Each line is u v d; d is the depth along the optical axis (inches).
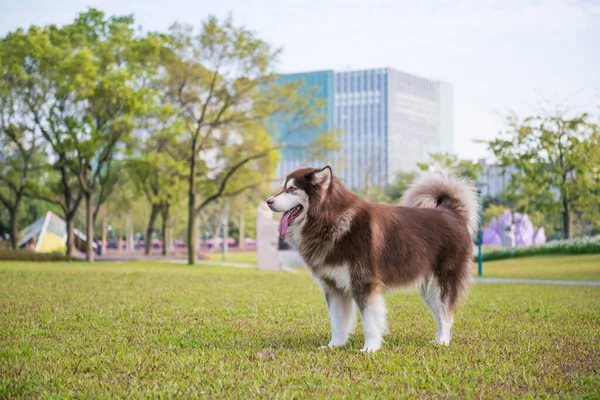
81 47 1236.5
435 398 165.8
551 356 223.5
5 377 186.1
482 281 679.1
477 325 303.1
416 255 248.8
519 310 368.5
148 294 458.3
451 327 283.9
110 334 272.2
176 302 403.2
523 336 268.2
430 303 261.9
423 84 6397.6
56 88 1217.4
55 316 329.7
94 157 1405.0
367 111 5959.6
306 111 1317.7
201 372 193.0
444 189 284.0
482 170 1546.5
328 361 212.1
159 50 1232.2
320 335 275.0
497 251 1294.3
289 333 279.7
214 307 376.2
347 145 5964.6
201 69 1249.4
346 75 6048.2
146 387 176.1
